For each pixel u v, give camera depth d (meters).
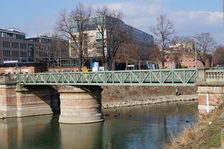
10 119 44.50
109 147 28.33
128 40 56.78
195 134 15.40
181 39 108.00
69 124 39.62
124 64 79.31
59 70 65.00
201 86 23.33
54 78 41.16
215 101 22.66
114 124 38.94
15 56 117.31
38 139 32.62
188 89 73.88
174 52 76.19
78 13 54.41
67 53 77.62
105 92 59.59
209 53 99.12
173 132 32.66
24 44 121.75
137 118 43.22
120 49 66.81
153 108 53.88
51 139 32.44
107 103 57.41
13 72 63.31
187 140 14.95
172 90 71.69
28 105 46.81
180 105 57.44
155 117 43.75
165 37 58.69
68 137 33.03
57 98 50.97
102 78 34.62
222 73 22.67
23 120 43.59
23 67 62.81
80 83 36.94
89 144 29.80
